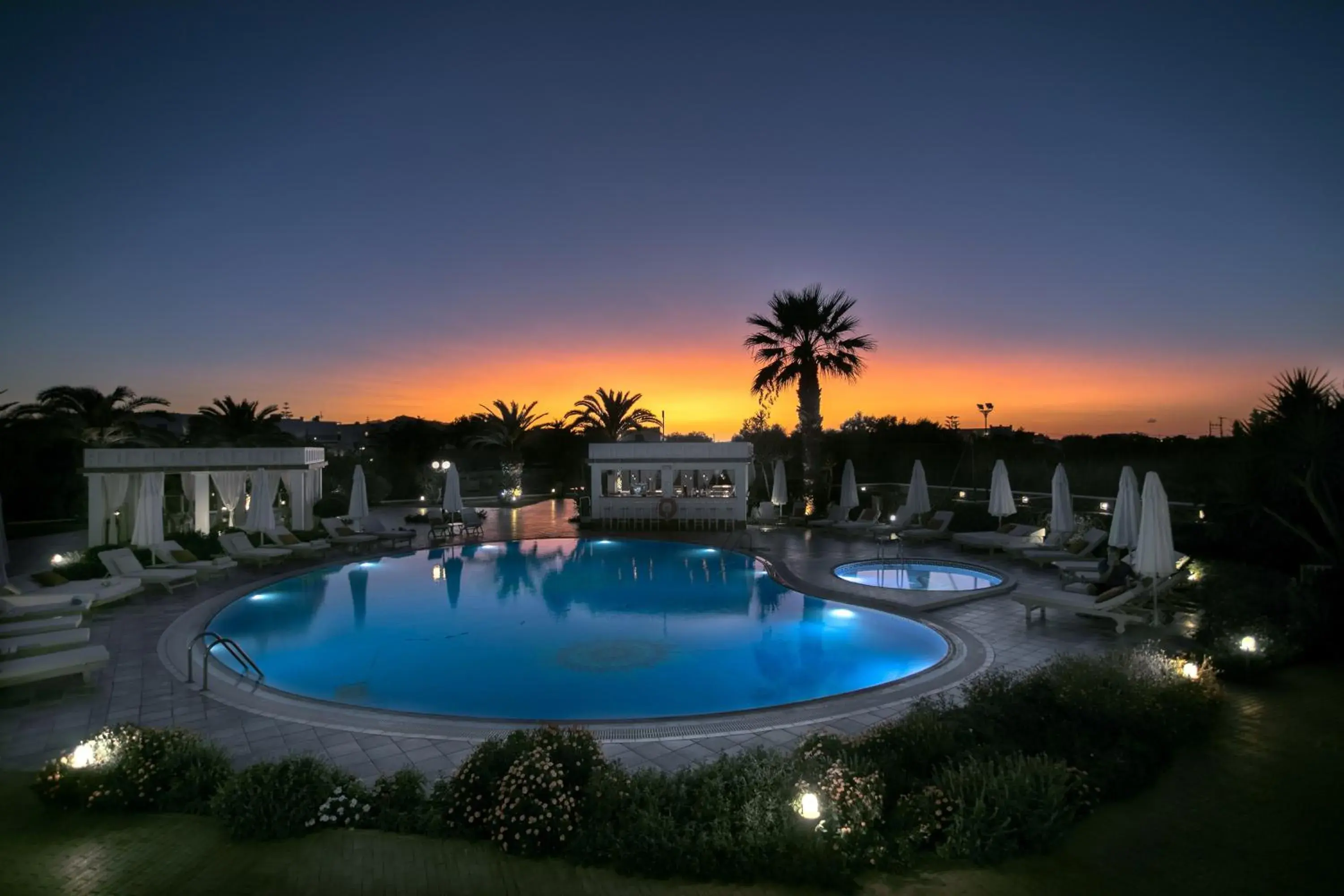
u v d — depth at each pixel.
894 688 8.30
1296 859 4.69
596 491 23.70
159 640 10.48
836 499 27.14
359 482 20.41
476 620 12.78
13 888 4.45
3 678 7.78
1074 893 4.38
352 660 10.47
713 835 4.66
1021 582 13.93
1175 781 5.80
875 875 4.60
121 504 18.27
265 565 16.75
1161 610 10.92
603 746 6.80
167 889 4.45
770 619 12.68
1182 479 18.33
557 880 4.60
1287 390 11.34
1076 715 6.29
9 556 18.06
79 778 5.50
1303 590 9.69
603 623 12.51
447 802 5.29
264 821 5.05
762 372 23.48
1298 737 6.63
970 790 5.10
